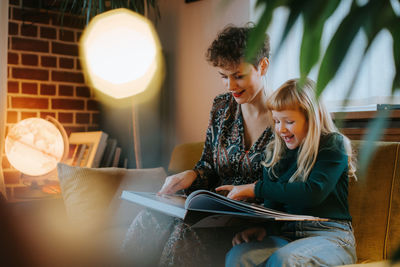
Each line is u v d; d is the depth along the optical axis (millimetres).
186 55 2590
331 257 989
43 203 1935
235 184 1486
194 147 1990
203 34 2445
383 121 313
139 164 2443
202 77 2467
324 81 302
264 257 1032
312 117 1172
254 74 1429
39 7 2637
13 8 2588
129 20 2398
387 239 1265
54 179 2465
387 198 1288
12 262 371
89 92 2844
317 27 309
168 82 2746
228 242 1216
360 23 304
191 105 2555
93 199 1668
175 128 2680
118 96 2527
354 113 1636
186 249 1141
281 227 1185
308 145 1174
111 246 1462
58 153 2318
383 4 305
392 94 323
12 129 2268
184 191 1560
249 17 2123
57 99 2736
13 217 383
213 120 1623
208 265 1161
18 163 2248
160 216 1286
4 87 2266
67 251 1164
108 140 2535
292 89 1189
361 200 1328
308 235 1131
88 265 1327
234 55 1372
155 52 2512
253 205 1080
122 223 1719
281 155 1309
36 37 2666
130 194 1322
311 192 1086
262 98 1473
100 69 2465
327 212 1145
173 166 1999
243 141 1491
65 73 2764
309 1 311
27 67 2639
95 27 2377
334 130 1204
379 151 1340
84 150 2434
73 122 2789
